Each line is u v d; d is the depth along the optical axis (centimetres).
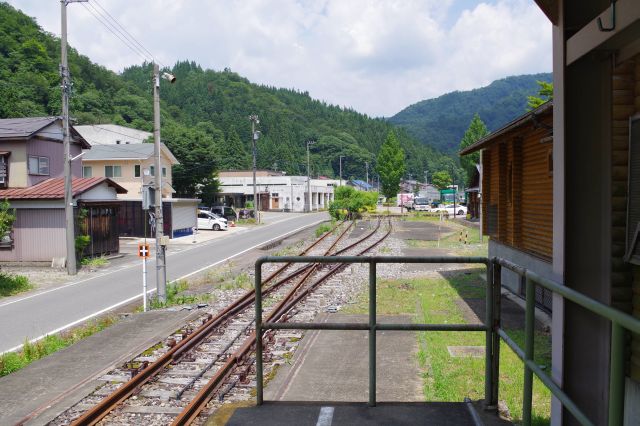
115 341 980
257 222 4816
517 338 886
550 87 3344
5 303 1472
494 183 1555
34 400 698
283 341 927
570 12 321
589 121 324
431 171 18188
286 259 388
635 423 413
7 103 5634
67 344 1013
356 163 15975
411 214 5738
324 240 2936
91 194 2405
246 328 1033
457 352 821
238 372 773
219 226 4019
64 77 1994
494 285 384
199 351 895
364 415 381
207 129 11538
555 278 331
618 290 412
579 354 316
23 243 2262
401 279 1591
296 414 384
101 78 9994
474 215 4525
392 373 735
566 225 323
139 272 2009
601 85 324
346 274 1716
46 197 2216
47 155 2578
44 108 6825
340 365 777
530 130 1168
